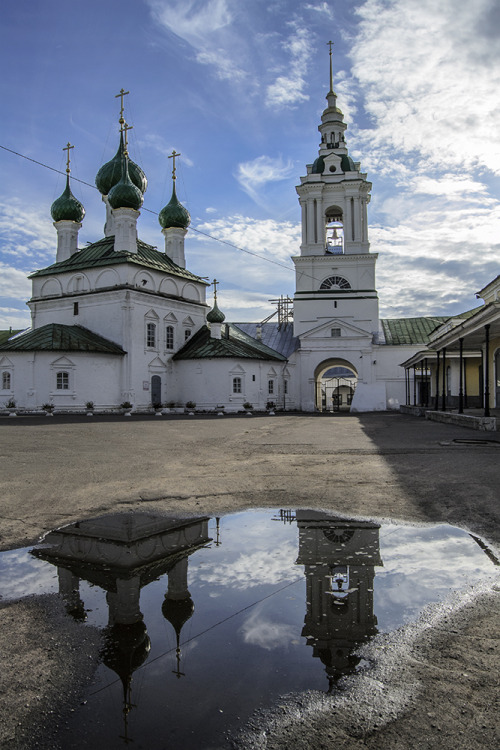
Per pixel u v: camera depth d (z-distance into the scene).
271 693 3.05
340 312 52.69
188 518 7.26
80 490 9.03
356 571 5.10
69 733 2.73
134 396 41.72
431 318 55.75
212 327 46.91
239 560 5.50
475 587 4.63
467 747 2.57
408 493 8.49
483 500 7.79
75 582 4.93
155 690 3.10
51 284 45.72
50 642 3.75
